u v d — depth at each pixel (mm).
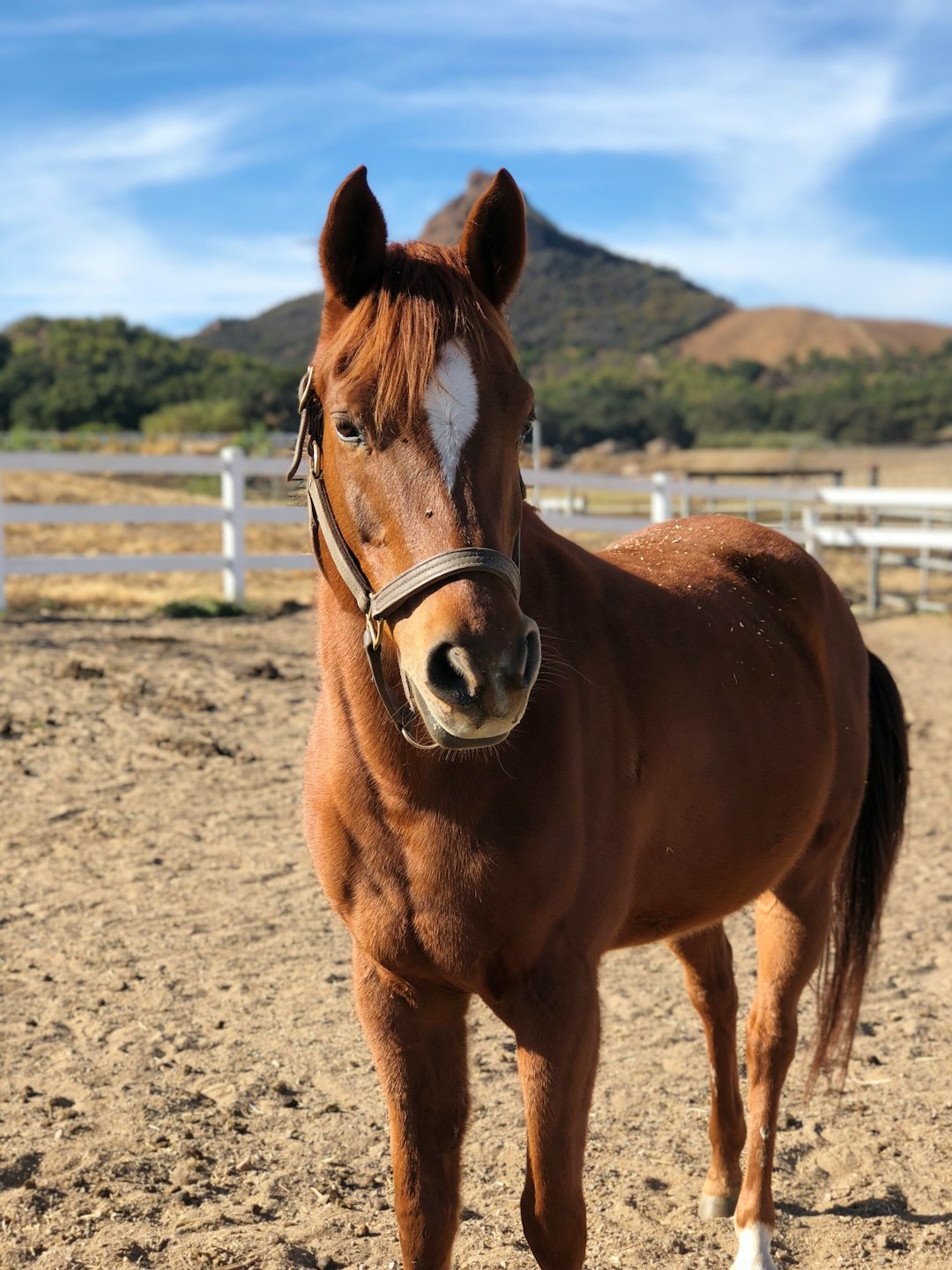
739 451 65125
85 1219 2793
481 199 2105
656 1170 3141
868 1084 3611
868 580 15766
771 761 2818
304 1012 3957
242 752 6871
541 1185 2158
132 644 9344
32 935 4488
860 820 3418
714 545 3246
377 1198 2943
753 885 2873
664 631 2654
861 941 3332
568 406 81750
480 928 2162
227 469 11375
